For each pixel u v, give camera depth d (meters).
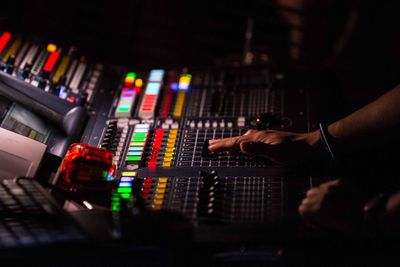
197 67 1.89
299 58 3.06
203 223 1.12
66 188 1.33
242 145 1.40
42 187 1.22
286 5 3.01
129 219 1.01
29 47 1.76
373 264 1.03
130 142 1.54
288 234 1.04
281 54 3.03
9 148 1.34
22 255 0.92
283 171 1.34
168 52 3.12
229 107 1.69
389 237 1.00
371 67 3.01
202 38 3.09
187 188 1.30
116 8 2.96
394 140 1.35
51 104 1.60
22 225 1.03
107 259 0.99
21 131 1.49
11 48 1.71
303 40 3.08
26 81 1.62
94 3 2.92
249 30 3.05
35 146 1.39
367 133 1.37
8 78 1.57
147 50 3.11
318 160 1.38
